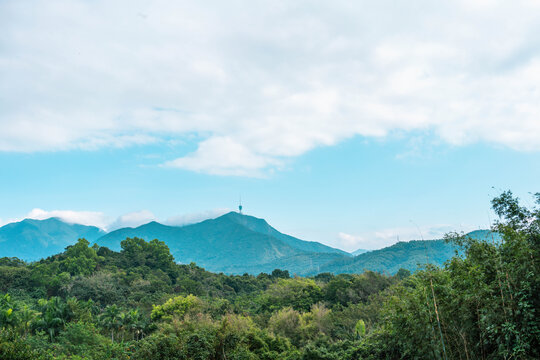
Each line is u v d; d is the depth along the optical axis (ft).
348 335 90.99
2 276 221.46
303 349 79.71
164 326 79.20
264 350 87.56
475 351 29.43
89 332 132.16
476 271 29.78
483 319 27.55
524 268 26.35
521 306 25.16
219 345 71.72
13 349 68.54
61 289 220.64
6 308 134.21
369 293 151.53
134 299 229.04
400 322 38.45
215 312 147.13
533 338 24.77
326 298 166.09
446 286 32.86
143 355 65.46
